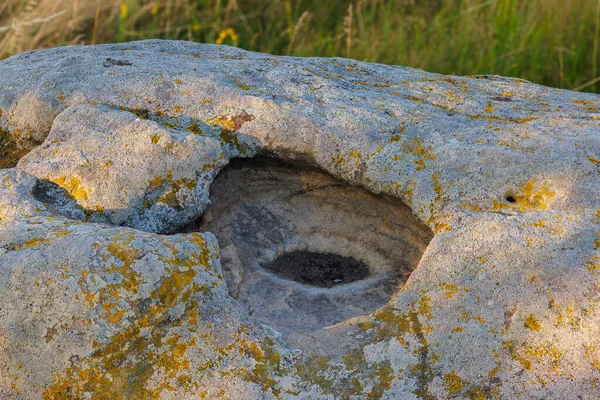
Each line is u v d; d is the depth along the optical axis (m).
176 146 2.40
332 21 5.75
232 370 1.88
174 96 2.66
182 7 5.46
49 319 1.88
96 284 1.89
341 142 2.49
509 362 1.86
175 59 2.96
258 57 3.11
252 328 1.95
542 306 1.92
